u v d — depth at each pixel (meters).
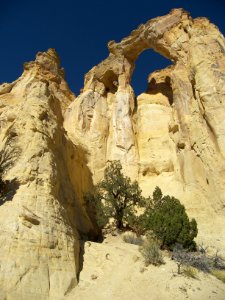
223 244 18.59
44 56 38.75
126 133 30.27
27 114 17.89
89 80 37.00
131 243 16.70
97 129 31.11
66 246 12.99
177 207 17.33
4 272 10.49
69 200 18.14
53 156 16.92
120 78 34.88
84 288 11.89
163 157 27.97
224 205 20.97
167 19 33.72
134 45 35.75
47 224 12.90
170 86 35.34
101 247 15.12
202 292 11.34
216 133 23.55
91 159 28.69
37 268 11.24
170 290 11.27
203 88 25.75
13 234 11.73
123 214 19.66
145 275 12.36
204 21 32.12
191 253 14.47
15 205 13.01
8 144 16.42
